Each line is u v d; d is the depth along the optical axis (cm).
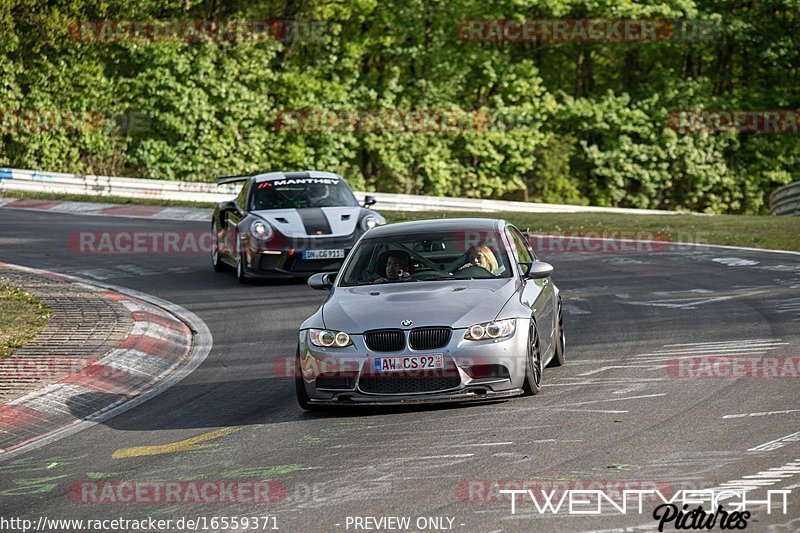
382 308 3094
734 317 4409
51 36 13412
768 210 18575
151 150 14312
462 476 2323
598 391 3141
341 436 2791
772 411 2761
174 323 4850
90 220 9288
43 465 2711
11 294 5378
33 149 13462
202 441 2848
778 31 17775
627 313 4678
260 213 6188
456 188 16462
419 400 2967
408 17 16100
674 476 2231
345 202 6419
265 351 4225
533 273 3344
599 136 18100
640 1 17200
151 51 14162
